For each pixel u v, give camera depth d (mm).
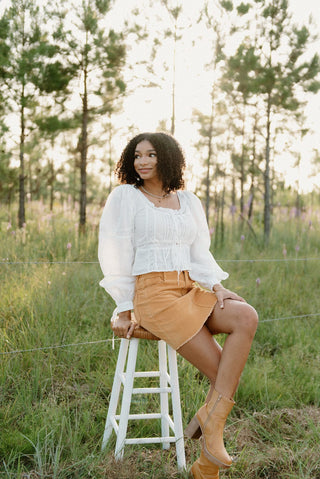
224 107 8578
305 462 2695
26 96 7738
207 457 2330
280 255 7434
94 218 8164
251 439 2996
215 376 2436
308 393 3525
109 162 9172
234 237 8703
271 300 5281
